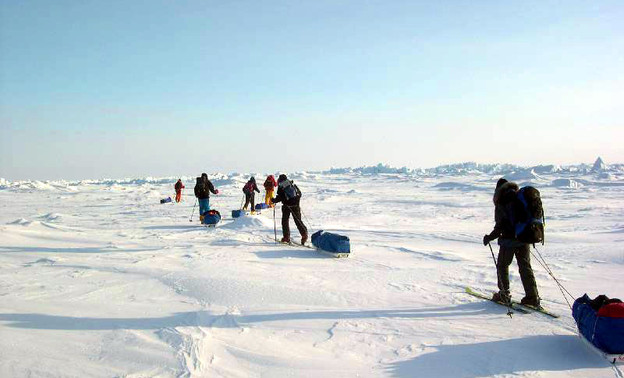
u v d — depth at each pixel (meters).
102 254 8.58
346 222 16.75
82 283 6.10
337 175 111.62
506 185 5.24
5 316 4.39
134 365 3.43
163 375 3.30
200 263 7.61
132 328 4.22
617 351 3.65
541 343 4.13
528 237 4.92
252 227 13.56
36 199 38.59
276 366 3.60
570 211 20.64
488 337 4.29
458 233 12.76
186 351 3.70
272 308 5.06
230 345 3.96
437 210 22.77
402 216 19.53
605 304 3.88
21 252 8.72
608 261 7.97
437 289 6.09
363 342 4.15
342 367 3.61
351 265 7.80
